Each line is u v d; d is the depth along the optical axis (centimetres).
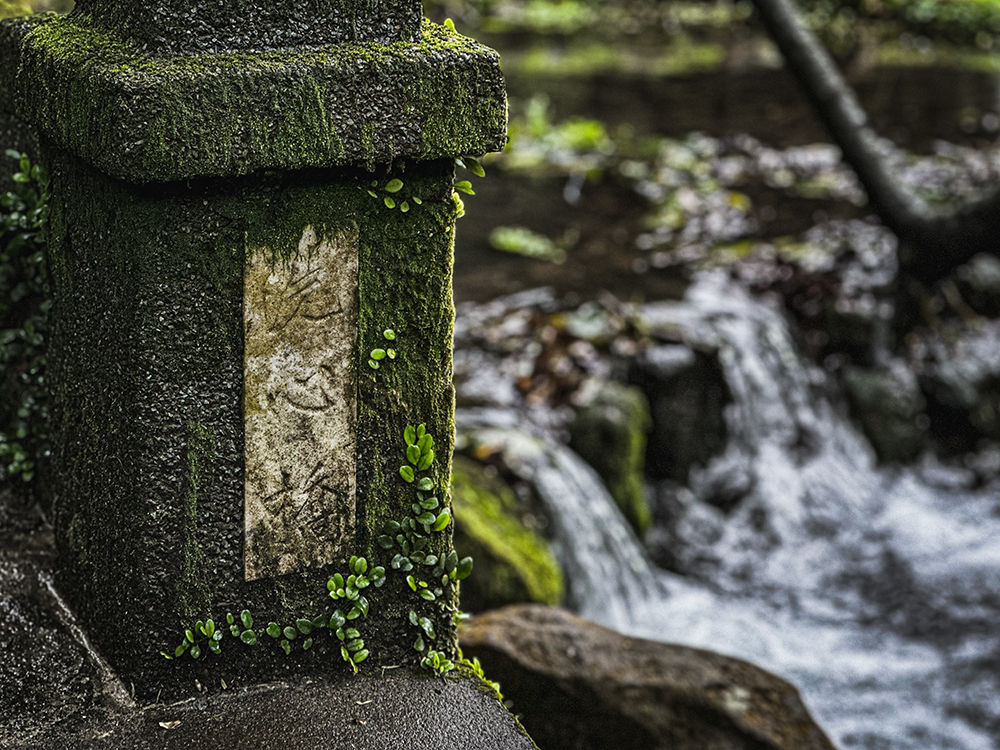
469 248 845
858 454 768
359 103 232
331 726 251
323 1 235
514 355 673
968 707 555
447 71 238
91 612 272
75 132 232
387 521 264
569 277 792
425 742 248
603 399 632
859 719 542
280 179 237
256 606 257
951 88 1306
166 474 243
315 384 250
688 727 354
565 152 1063
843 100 768
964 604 643
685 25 1678
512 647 361
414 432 261
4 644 269
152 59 223
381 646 271
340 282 247
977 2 1678
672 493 672
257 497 251
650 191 971
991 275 870
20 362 308
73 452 278
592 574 568
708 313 737
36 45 258
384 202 247
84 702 254
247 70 222
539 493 555
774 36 777
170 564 248
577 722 355
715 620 611
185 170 221
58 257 276
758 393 718
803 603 638
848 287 800
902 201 761
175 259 233
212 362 241
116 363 246
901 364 806
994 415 809
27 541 304
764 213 925
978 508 751
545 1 1770
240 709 255
